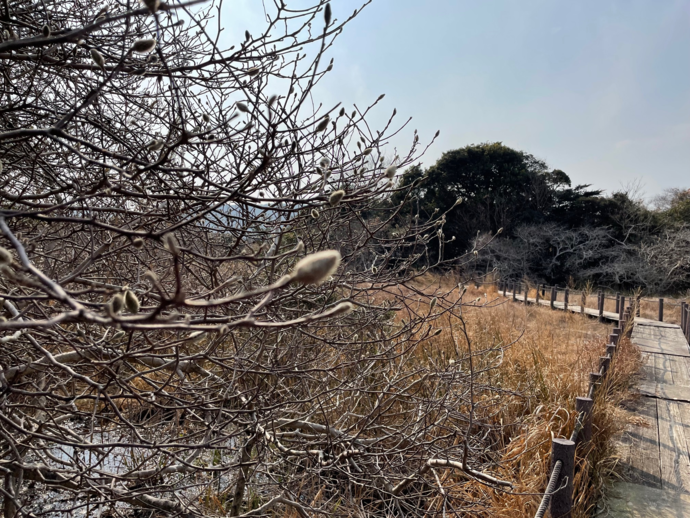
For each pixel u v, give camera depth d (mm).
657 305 18125
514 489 3029
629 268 26500
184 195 1624
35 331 1849
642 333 10898
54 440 1536
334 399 3955
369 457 3150
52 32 1937
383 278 3094
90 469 1917
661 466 3984
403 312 6375
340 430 3119
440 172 30500
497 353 5871
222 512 3164
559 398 4594
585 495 3309
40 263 2266
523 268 28109
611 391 5473
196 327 733
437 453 3094
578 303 18062
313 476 3291
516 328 8766
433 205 27891
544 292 19844
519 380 5152
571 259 28484
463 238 29625
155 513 2621
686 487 3658
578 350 6582
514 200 30812
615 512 3311
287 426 3445
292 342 2770
